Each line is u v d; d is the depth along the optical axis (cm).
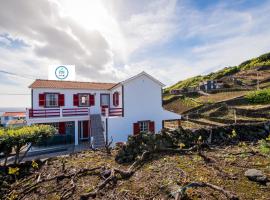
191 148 1028
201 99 3850
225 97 3619
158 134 1087
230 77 5441
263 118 2280
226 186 641
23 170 949
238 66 7281
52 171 904
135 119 2142
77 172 832
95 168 862
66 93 2275
